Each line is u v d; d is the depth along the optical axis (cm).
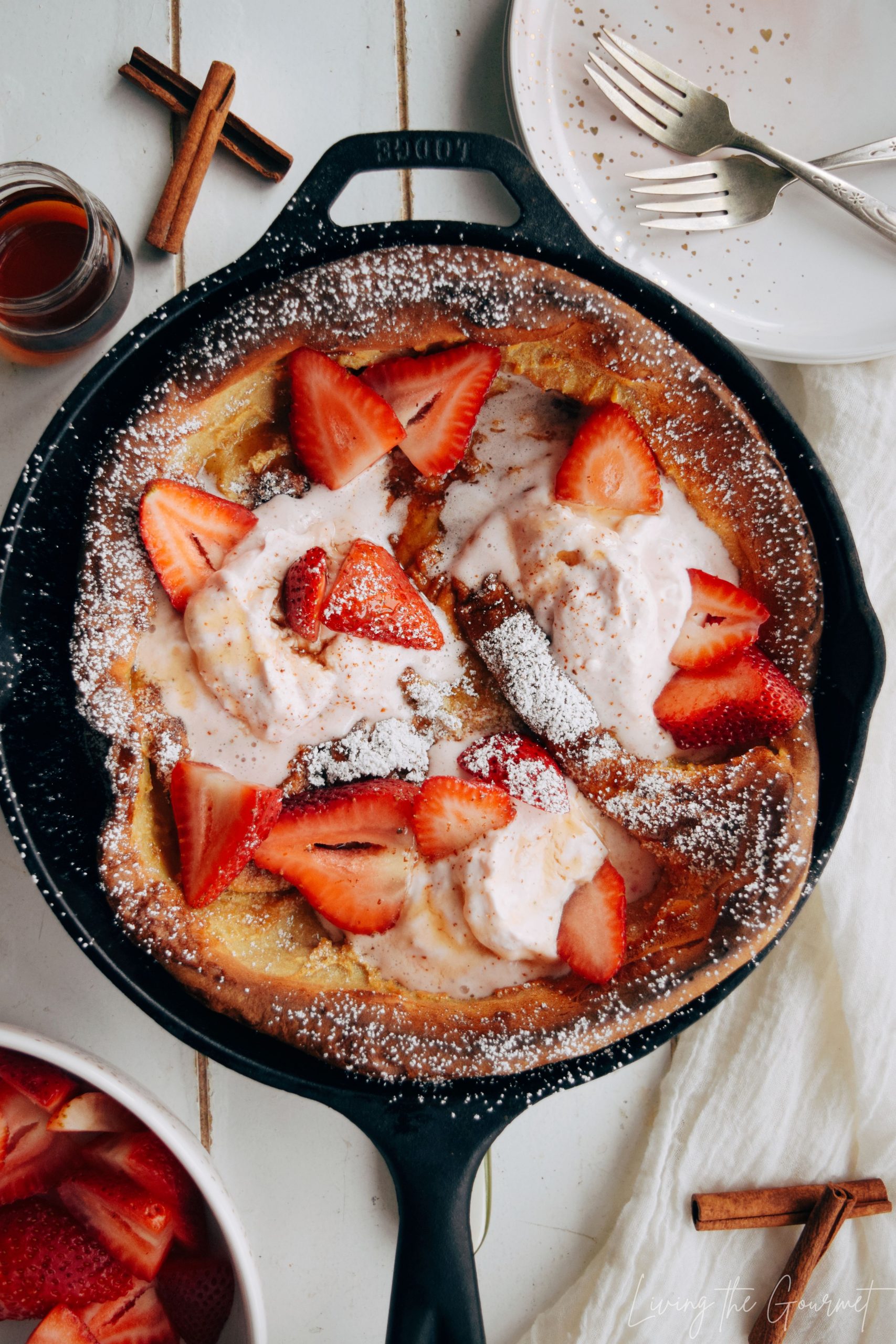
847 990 70
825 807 66
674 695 66
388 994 65
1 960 69
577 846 67
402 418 66
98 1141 68
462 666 68
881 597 71
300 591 65
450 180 71
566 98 71
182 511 65
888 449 71
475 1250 70
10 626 64
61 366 69
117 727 64
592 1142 71
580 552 66
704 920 65
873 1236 70
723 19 71
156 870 65
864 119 72
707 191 71
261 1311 64
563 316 64
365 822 66
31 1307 67
